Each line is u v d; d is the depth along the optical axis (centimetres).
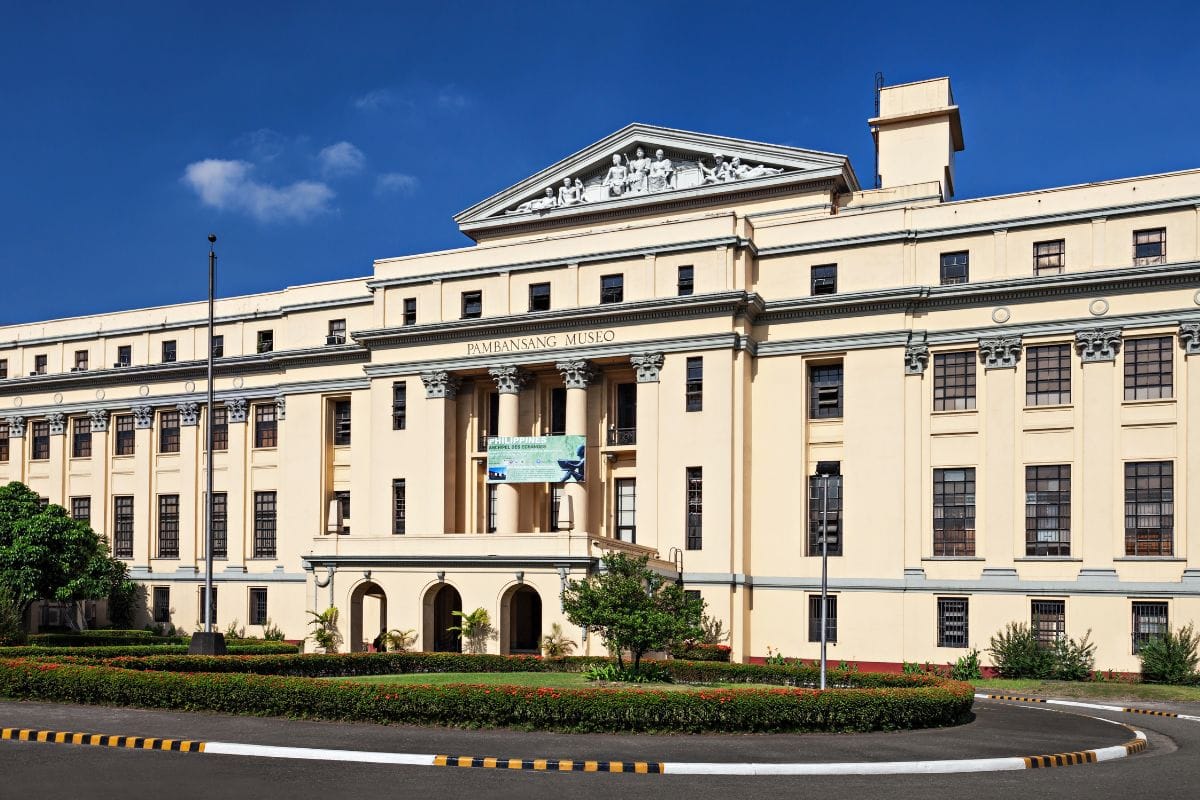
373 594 5034
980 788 1897
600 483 5231
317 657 3762
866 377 4919
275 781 1823
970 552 4709
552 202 5744
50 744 2186
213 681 2622
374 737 2283
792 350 5034
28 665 2877
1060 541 4588
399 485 5497
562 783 1864
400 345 5553
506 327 5303
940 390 4853
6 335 7050
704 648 4622
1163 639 4294
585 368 5162
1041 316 4688
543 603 4416
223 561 6259
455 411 5494
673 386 5006
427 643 4641
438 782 1845
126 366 6588
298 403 6122
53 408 6775
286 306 6194
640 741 2325
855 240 4988
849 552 4862
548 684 3284
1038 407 4669
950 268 4884
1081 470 4566
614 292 5206
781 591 4922
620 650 3444
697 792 1806
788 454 4994
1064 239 4700
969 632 4656
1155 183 4584
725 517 4841
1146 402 4500
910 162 5853
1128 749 2438
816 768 2028
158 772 1889
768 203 5369
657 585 3544
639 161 5641
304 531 6003
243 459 6278
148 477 6506
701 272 5031
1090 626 4475
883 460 4853
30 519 5659
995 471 4697
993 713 3119
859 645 4788
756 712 2488
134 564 6462
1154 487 4459
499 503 5069
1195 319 4428
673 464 4959
